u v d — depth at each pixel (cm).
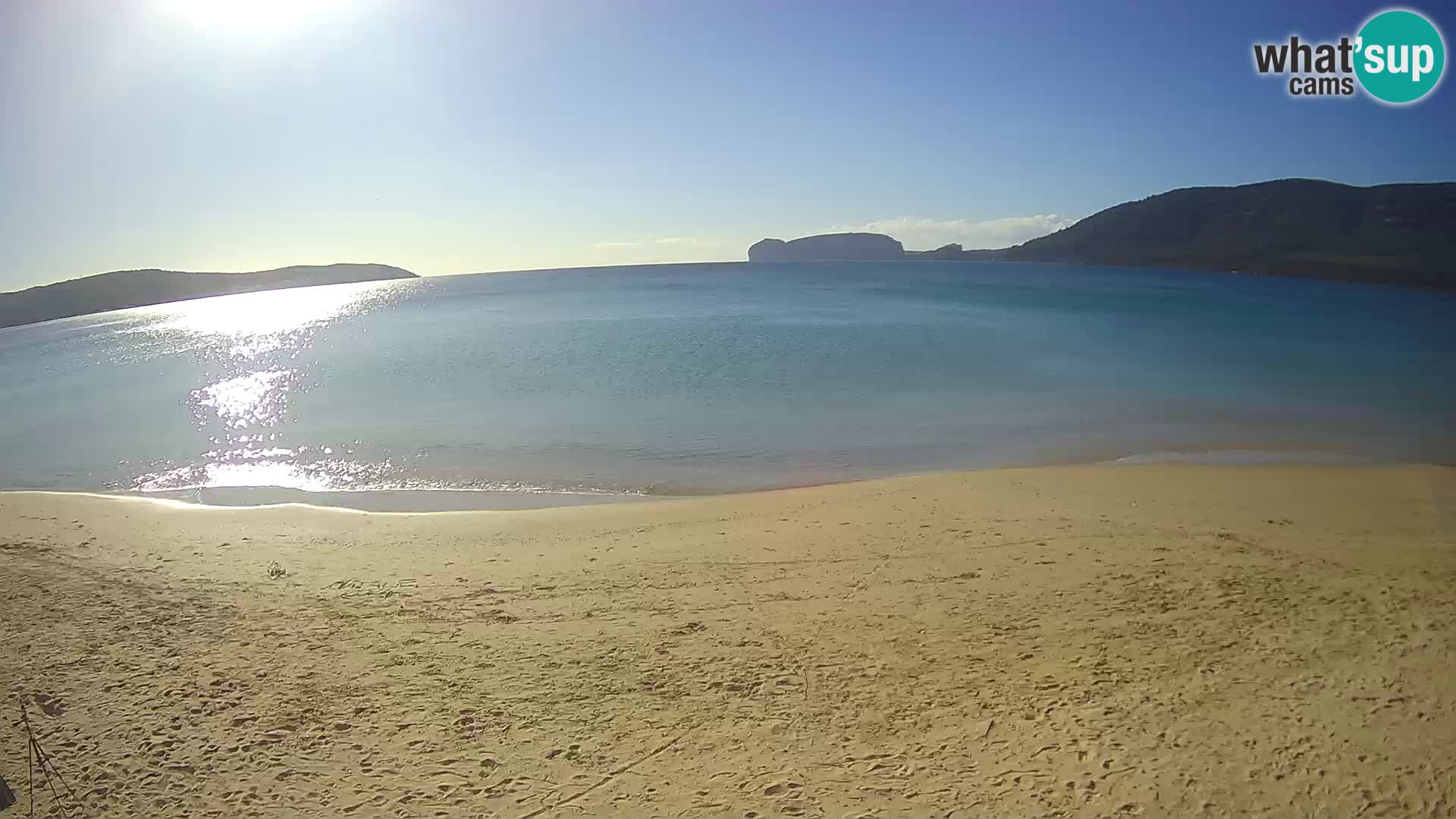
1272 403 2039
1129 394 2161
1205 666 614
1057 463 1521
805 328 3625
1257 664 611
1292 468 1400
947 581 837
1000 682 615
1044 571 850
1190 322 3822
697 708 608
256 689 652
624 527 1121
